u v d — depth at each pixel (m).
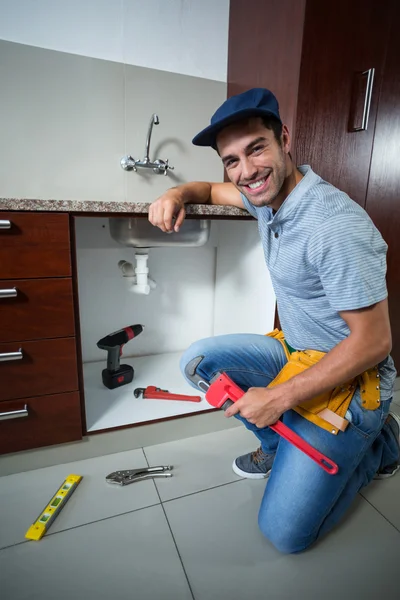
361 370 0.64
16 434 0.94
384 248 0.65
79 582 0.71
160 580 0.72
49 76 1.15
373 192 1.25
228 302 1.56
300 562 0.77
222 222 1.55
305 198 0.68
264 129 0.66
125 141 1.29
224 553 0.78
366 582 0.73
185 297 1.66
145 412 1.15
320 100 1.05
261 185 0.70
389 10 1.07
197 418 1.18
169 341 1.69
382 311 0.63
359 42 1.06
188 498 0.94
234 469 1.04
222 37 1.34
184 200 0.95
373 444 0.94
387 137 1.20
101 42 1.18
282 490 0.76
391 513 0.91
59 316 0.90
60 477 1.00
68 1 1.12
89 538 0.81
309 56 1.00
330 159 1.13
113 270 1.48
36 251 0.84
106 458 1.08
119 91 1.24
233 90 1.36
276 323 1.23
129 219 1.08
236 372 0.99
